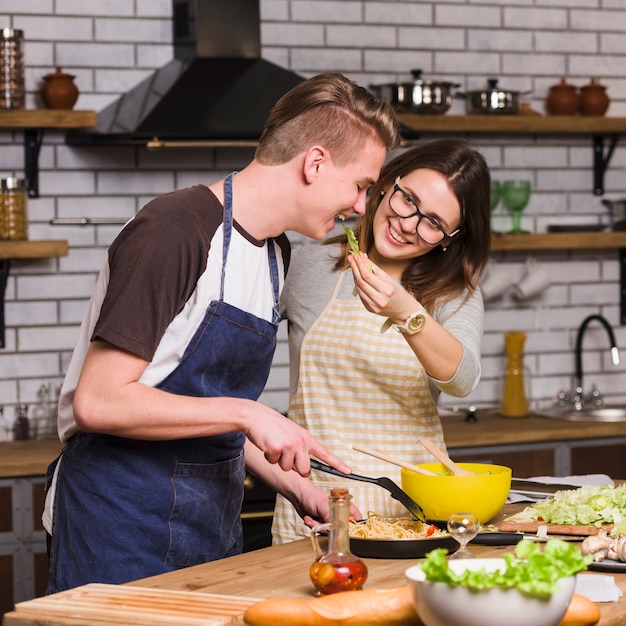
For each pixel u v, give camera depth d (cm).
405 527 228
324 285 293
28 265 454
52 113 426
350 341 280
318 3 489
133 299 203
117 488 221
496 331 516
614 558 210
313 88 218
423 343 245
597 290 532
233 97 429
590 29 531
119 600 182
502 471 250
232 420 202
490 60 516
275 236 231
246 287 225
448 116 479
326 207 221
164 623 169
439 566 150
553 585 147
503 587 148
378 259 289
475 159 275
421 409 283
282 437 201
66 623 173
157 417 201
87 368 204
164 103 423
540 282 512
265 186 222
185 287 211
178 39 465
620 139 537
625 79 538
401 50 502
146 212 212
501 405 510
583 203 533
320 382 286
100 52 461
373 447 281
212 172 478
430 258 285
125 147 464
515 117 490
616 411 504
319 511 245
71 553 224
